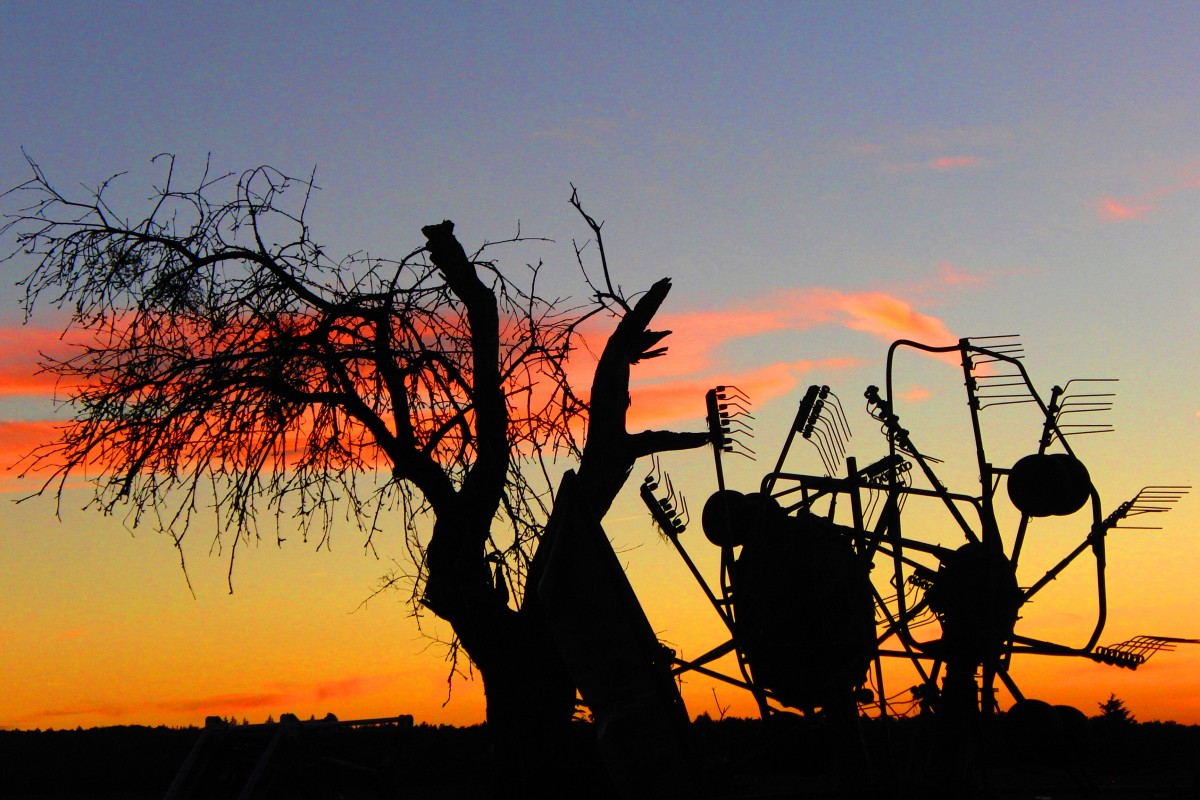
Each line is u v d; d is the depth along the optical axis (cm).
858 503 877
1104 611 811
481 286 1094
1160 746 1011
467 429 1047
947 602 808
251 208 1099
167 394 1025
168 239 1079
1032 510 827
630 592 698
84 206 1091
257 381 1022
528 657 980
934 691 813
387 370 1053
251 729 1152
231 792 1159
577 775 958
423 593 1041
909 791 805
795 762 927
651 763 660
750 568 851
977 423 874
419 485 1040
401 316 1069
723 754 912
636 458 1064
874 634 837
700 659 838
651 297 1101
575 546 713
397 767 1179
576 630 698
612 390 1067
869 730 955
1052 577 820
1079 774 848
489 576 1023
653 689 673
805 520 860
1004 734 792
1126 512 820
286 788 1170
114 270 1055
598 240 1109
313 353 1035
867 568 845
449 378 1079
